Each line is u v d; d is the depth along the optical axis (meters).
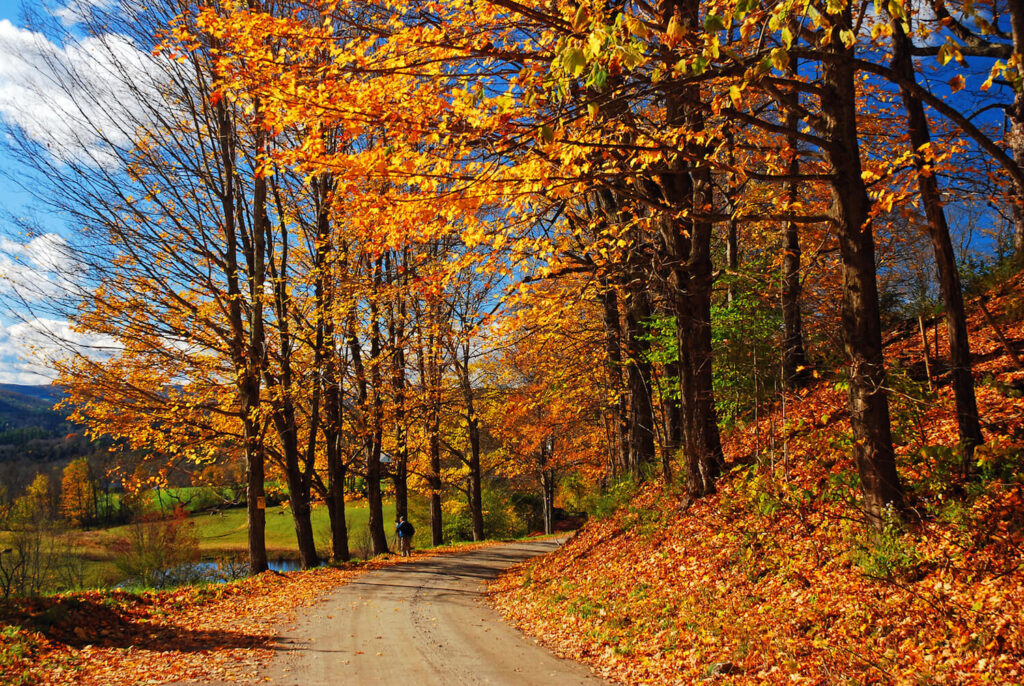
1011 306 13.09
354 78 7.25
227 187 18.48
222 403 19.75
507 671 7.43
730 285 15.07
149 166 17.72
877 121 11.55
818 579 7.62
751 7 4.52
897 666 5.51
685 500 12.02
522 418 29.75
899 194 6.66
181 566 29.02
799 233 14.08
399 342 21.91
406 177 7.11
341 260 19.34
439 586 15.38
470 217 7.83
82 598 10.49
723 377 14.13
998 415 9.11
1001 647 5.20
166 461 20.06
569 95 5.79
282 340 19.69
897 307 18.73
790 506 9.22
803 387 14.70
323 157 7.18
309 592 14.18
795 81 6.79
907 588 6.30
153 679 7.12
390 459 29.22
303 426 23.56
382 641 9.21
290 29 6.76
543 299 13.03
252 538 18.02
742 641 6.83
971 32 10.49
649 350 16.12
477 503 31.67
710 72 5.76
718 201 14.52
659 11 7.55
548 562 16.25
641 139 7.77
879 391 7.55
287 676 7.24
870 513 7.61
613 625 8.73
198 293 18.45
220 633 9.72
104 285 17.38
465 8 7.19
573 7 5.91
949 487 7.54
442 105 6.86
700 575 9.32
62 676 7.18
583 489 41.38
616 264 12.52
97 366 17.72
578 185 7.48
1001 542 6.38
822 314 16.19
